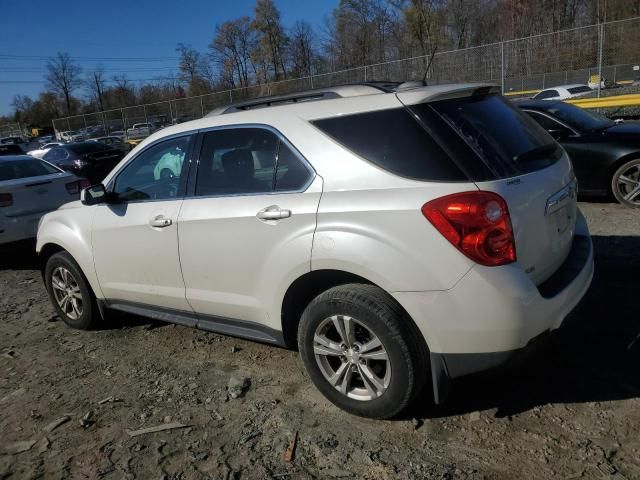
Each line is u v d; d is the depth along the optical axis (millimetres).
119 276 4176
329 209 2869
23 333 4926
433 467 2625
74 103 92875
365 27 43219
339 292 2887
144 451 2990
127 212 4000
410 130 2764
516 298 2553
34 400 3662
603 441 2684
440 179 2637
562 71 16094
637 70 15109
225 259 3393
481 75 17031
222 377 3738
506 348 2598
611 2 35719
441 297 2594
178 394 3557
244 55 65250
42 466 2943
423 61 17844
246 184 3324
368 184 2801
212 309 3631
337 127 2982
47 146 20484
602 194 7223
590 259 3217
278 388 3510
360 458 2748
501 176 2674
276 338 3350
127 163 4129
